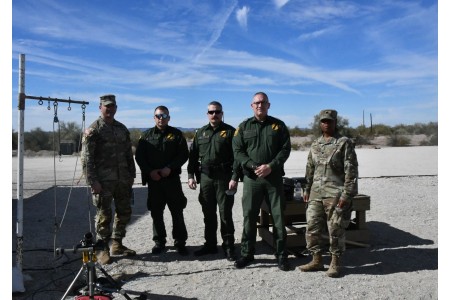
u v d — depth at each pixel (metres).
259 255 5.70
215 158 5.40
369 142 38.00
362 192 11.09
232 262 5.38
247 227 5.19
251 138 5.07
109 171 5.39
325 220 5.00
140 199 10.64
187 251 5.77
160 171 5.57
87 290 3.72
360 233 5.93
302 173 15.60
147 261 5.48
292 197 5.94
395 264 5.17
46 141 35.34
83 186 13.06
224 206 5.39
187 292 4.38
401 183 12.72
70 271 5.14
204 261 5.45
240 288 4.46
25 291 4.48
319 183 4.91
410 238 6.38
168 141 5.68
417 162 20.11
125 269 5.14
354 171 4.69
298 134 45.41
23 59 4.45
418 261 5.26
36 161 25.31
